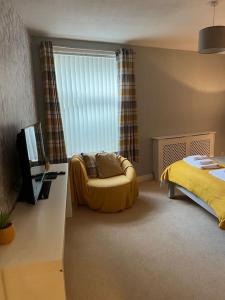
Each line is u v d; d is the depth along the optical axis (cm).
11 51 204
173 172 325
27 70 286
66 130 369
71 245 240
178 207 322
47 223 147
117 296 174
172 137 433
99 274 197
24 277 112
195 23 296
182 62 443
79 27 301
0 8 174
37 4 229
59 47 341
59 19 271
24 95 254
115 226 276
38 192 191
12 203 171
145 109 423
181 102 458
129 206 322
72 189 330
